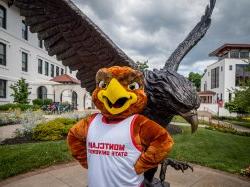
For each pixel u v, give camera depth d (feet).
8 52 75.10
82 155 7.37
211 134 34.01
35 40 91.50
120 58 7.97
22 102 70.90
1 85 72.69
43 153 20.31
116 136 6.51
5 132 34.04
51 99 85.35
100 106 6.81
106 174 6.49
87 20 7.73
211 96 158.92
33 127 30.30
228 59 137.90
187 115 8.02
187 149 24.16
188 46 9.45
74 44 8.64
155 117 8.47
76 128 7.34
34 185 14.99
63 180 15.92
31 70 88.79
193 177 16.88
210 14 9.61
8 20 74.90
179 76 8.20
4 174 16.07
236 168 19.38
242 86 60.80
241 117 91.86
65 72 121.08
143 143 6.69
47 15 8.47
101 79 6.78
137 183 6.55
